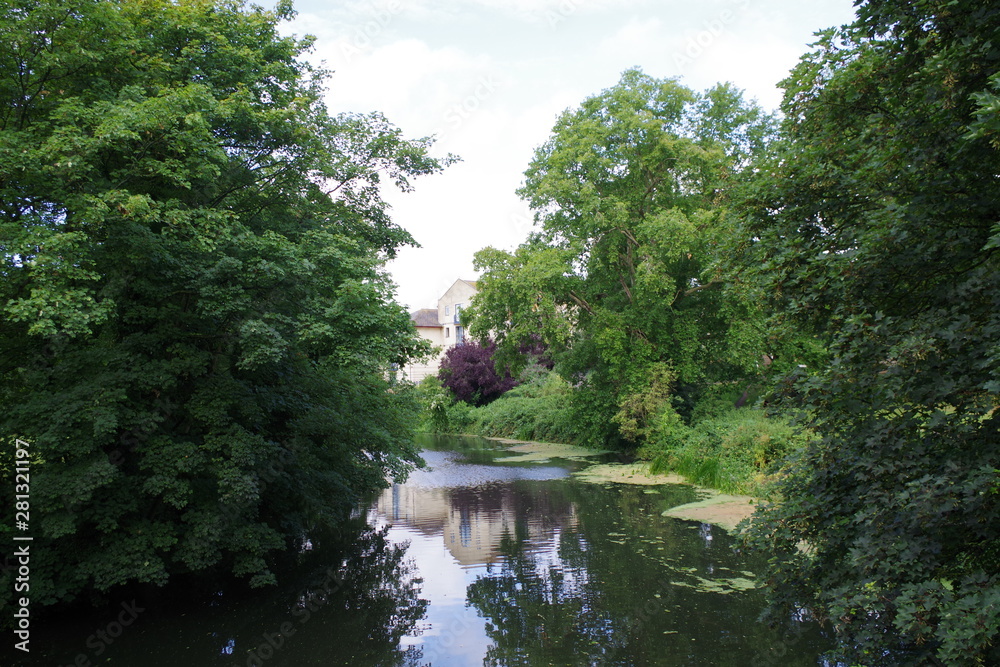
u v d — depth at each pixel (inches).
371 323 329.4
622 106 808.3
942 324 154.6
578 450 1023.6
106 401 292.8
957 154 159.2
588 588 346.0
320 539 494.9
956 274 169.9
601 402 956.0
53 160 264.4
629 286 888.3
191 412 336.2
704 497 576.4
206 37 346.6
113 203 276.4
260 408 376.2
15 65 289.3
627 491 632.4
